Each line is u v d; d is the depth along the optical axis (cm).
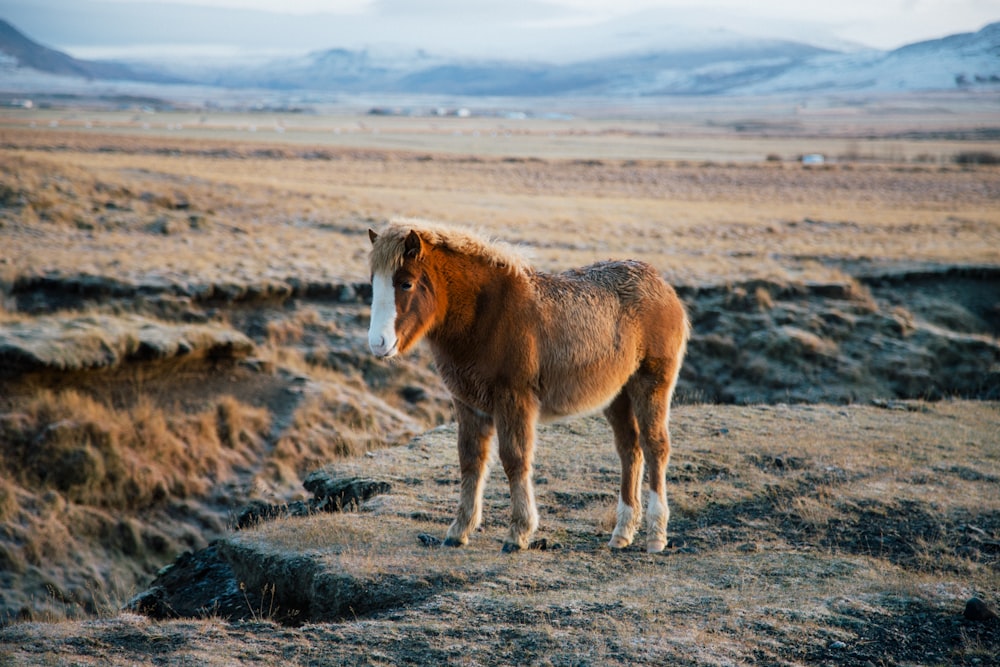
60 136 8656
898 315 2711
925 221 4722
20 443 1516
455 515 782
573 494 887
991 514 842
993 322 2817
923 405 1402
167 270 2489
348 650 552
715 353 2489
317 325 2405
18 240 2833
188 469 1644
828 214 5041
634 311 734
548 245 3612
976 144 14000
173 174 4738
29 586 1337
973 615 606
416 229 648
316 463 1759
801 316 2650
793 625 584
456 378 693
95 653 561
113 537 1479
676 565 700
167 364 1820
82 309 2198
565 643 550
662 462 746
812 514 830
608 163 8850
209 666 531
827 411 1321
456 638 561
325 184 5850
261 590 734
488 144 12625
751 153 11712
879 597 639
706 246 3766
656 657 534
